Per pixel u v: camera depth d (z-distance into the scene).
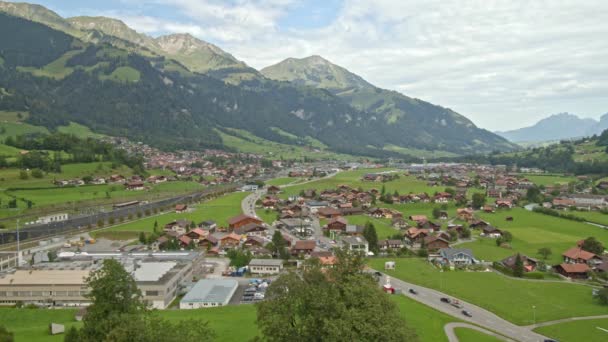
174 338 47.41
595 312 97.94
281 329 53.28
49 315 91.44
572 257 135.75
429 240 156.00
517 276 125.12
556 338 85.19
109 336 49.25
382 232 181.50
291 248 148.62
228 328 78.69
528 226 190.75
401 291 111.19
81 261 122.62
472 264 137.00
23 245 157.12
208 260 145.00
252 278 123.56
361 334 50.38
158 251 139.50
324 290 56.91
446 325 87.88
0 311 91.56
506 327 90.31
